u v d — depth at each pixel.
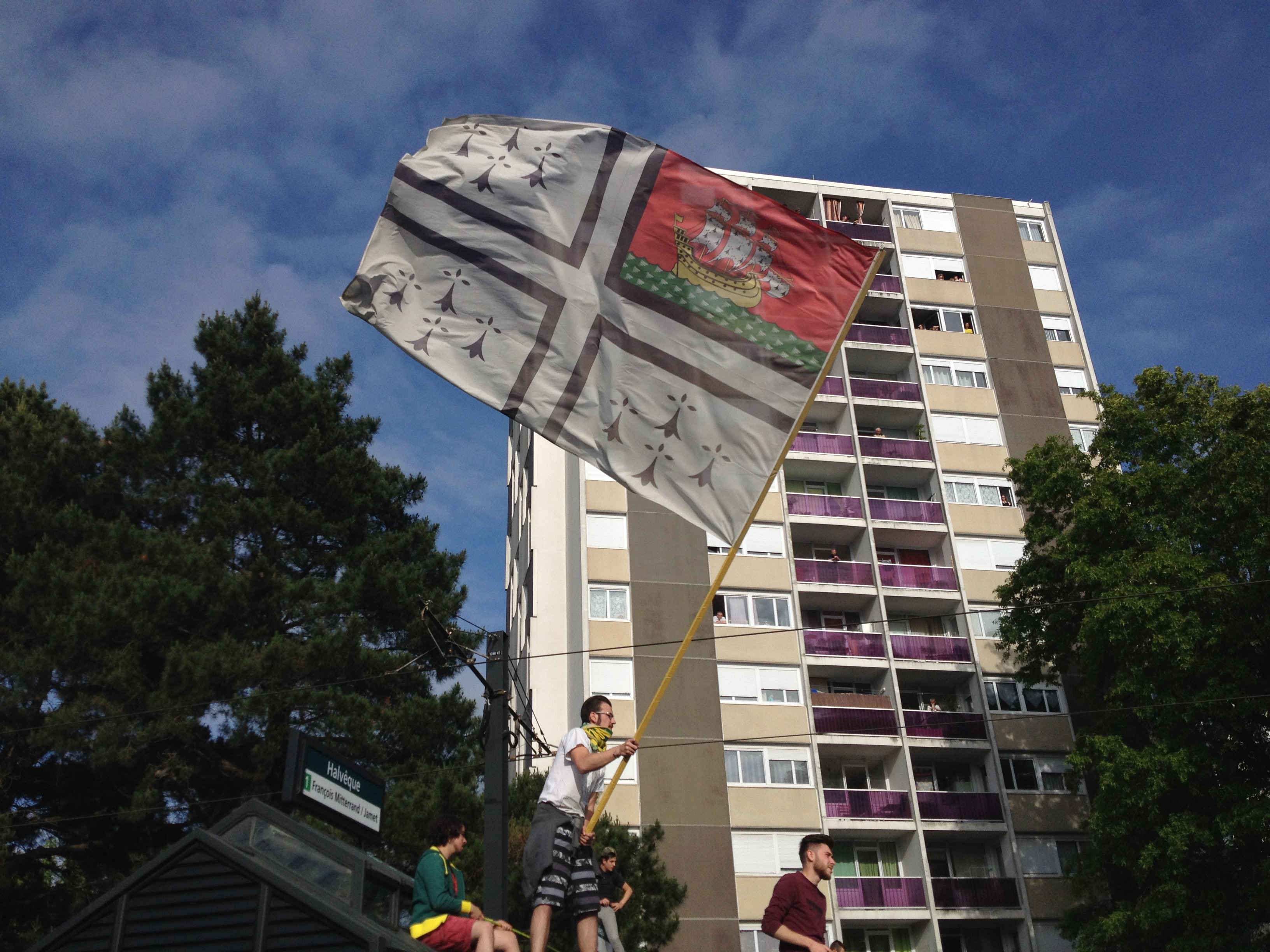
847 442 46.62
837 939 36.81
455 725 28.81
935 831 39.22
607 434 10.31
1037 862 39.38
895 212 52.44
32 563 26.45
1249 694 27.78
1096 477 32.72
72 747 24.09
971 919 37.88
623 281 10.65
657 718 38.50
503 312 10.55
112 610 25.66
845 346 48.53
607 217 10.79
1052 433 48.38
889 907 37.59
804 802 38.41
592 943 7.05
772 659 40.59
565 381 10.40
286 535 31.12
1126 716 30.42
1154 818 27.78
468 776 25.62
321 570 31.11
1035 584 34.12
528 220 10.73
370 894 9.42
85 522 28.81
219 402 32.66
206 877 8.60
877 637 42.38
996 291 51.34
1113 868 31.55
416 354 10.40
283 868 9.11
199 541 29.78
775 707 39.78
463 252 10.63
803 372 10.55
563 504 45.28
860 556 45.00
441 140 10.89
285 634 29.33
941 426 47.84
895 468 46.31
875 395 48.09
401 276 10.55
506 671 18.42
